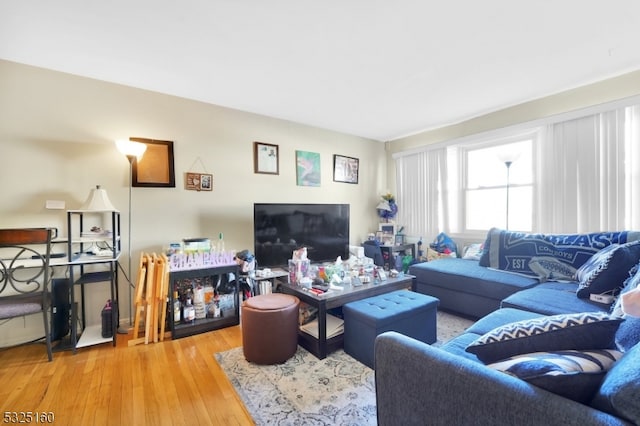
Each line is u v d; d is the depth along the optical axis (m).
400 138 4.63
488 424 0.73
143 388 1.75
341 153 4.30
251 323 2.01
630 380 0.61
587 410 0.62
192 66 2.38
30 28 1.87
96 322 2.59
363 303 2.18
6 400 1.64
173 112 2.94
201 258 2.62
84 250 2.52
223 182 3.23
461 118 3.70
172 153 2.91
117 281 2.63
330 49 2.14
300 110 3.40
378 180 4.77
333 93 2.93
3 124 2.25
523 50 2.16
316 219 3.43
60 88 2.44
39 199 2.37
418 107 3.32
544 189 3.04
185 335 2.48
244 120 3.39
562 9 1.71
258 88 2.80
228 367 1.98
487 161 3.67
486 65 2.38
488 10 1.72
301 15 1.76
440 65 2.38
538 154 3.14
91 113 2.56
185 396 1.67
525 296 2.08
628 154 2.54
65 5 1.66
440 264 3.21
